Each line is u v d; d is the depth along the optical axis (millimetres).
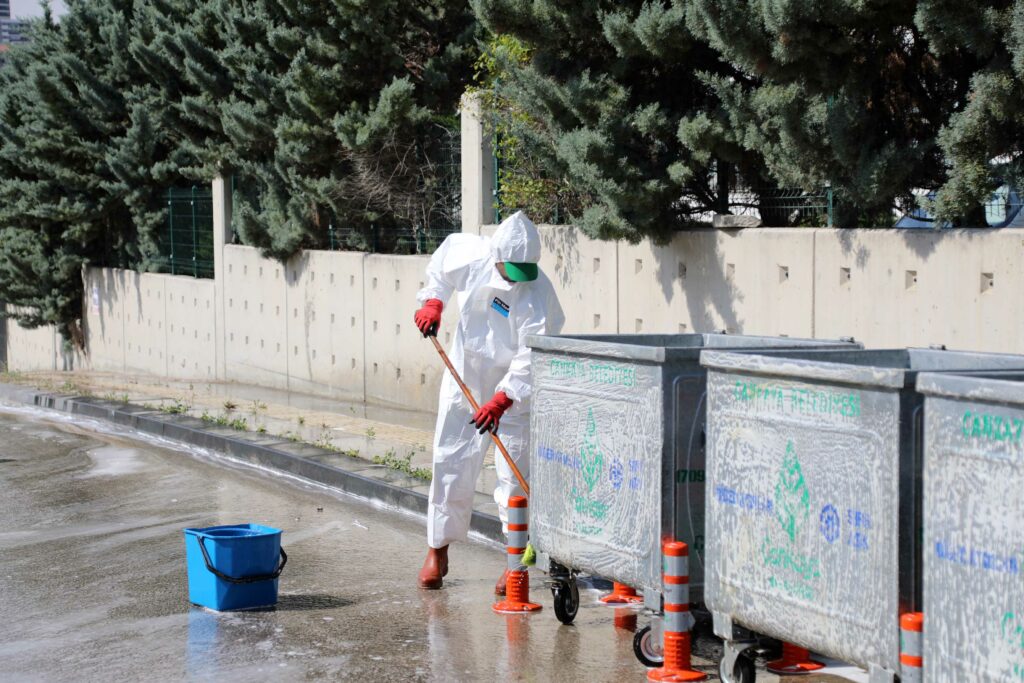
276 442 17344
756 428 6352
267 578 9344
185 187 33531
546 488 8273
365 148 22562
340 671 7730
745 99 13078
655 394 7191
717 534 6680
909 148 11719
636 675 7527
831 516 5887
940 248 11594
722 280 14188
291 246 25359
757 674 7504
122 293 35688
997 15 10055
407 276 21688
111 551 11492
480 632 8570
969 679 5148
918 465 5559
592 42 15000
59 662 8047
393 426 18859
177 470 16453
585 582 10078
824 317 12922
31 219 38094
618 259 15867
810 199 13953
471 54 22953
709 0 11766
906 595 5539
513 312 9086
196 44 28047
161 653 8180
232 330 28953
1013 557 4930
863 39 11867
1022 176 10711
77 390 26484
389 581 10180
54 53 35750
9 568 10883
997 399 4957
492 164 19109
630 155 14625
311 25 23531
